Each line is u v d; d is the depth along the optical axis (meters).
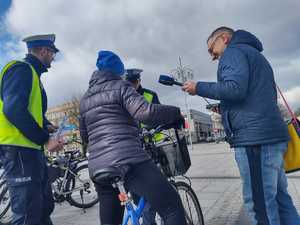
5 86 3.35
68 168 6.27
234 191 6.91
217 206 5.72
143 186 2.86
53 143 3.54
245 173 3.24
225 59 3.22
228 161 13.68
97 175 2.78
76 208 6.47
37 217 3.45
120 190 2.85
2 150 3.41
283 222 3.52
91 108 3.00
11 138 3.36
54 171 5.92
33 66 3.72
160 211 2.89
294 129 3.56
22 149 3.36
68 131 4.65
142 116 2.79
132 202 3.20
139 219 3.09
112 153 2.84
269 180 3.19
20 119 3.26
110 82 2.99
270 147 3.18
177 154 3.45
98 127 2.94
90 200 6.52
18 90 3.31
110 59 3.05
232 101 3.24
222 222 4.80
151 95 6.16
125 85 2.94
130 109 2.85
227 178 8.73
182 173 3.49
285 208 3.52
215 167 11.60
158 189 2.86
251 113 3.18
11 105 3.26
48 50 3.85
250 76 3.21
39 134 3.37
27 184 3.38
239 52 3.21
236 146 3.27
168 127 3.28
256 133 3.16
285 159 3.55
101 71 3.06
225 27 3.61
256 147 3.18
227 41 3.55
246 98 3.20
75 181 6.34
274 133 3.18
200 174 9.81
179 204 2.94
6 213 5.25
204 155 19.34
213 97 3.14
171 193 2.91
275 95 3.36
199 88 3.21
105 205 3.16
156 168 2.95
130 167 2.82
